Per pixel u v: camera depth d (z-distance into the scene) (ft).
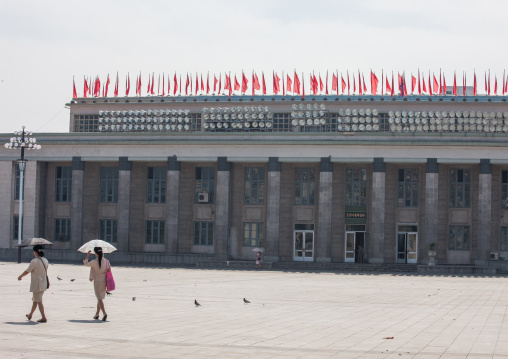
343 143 225.56
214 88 260.01
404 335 70.54
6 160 247.91
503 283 165.37
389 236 231.71
